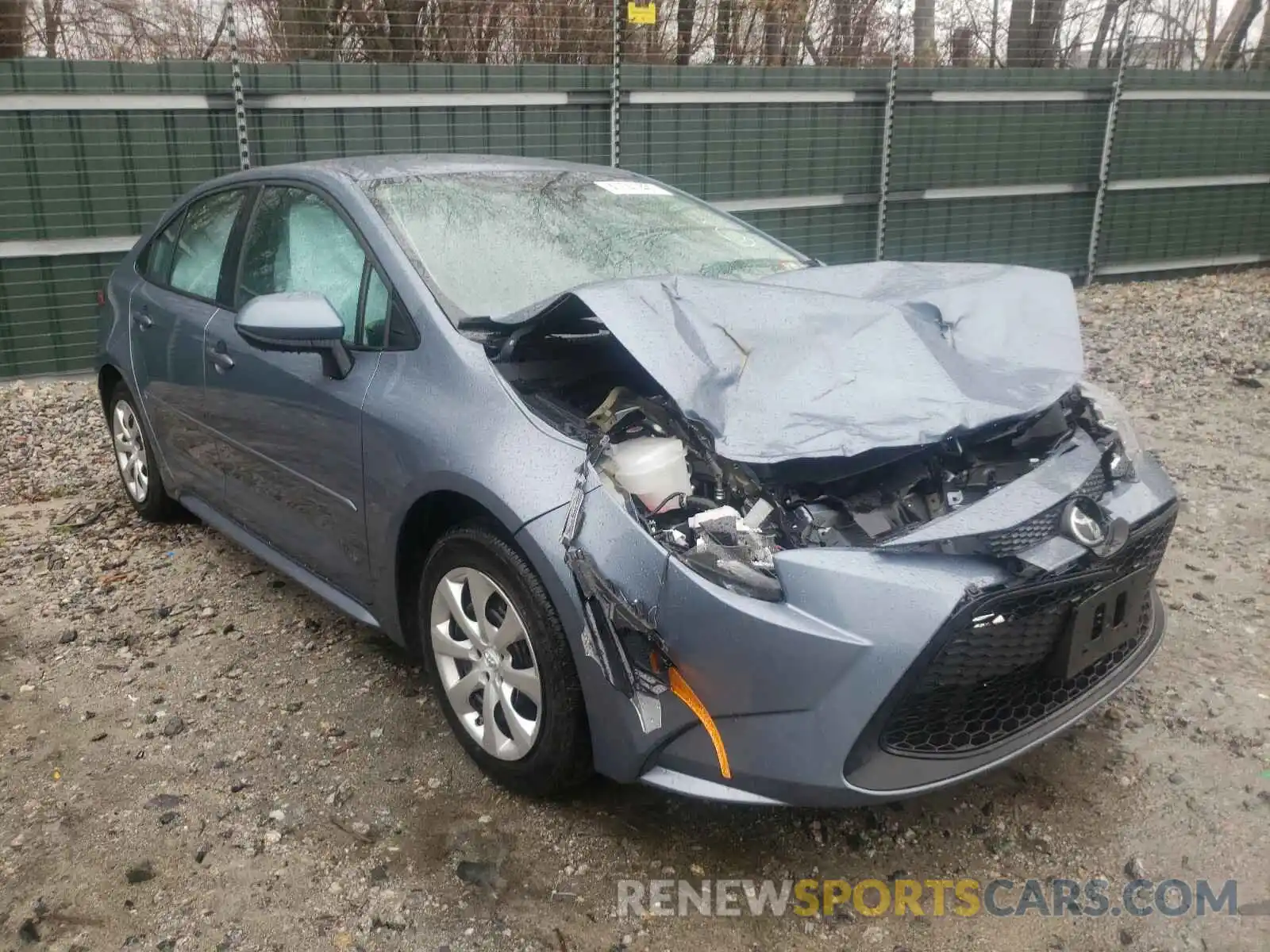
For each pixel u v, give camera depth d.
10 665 3.62
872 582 2.24
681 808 2.81
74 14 8.24
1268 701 3.29
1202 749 3.05
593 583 2.39
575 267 3.41
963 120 10.93
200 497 4.32
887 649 2.20
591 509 2.47
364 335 3.21
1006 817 2.77
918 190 10.92
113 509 5.20
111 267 7.99
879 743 2.29
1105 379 7.38
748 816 2.78
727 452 2.36
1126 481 2.74
